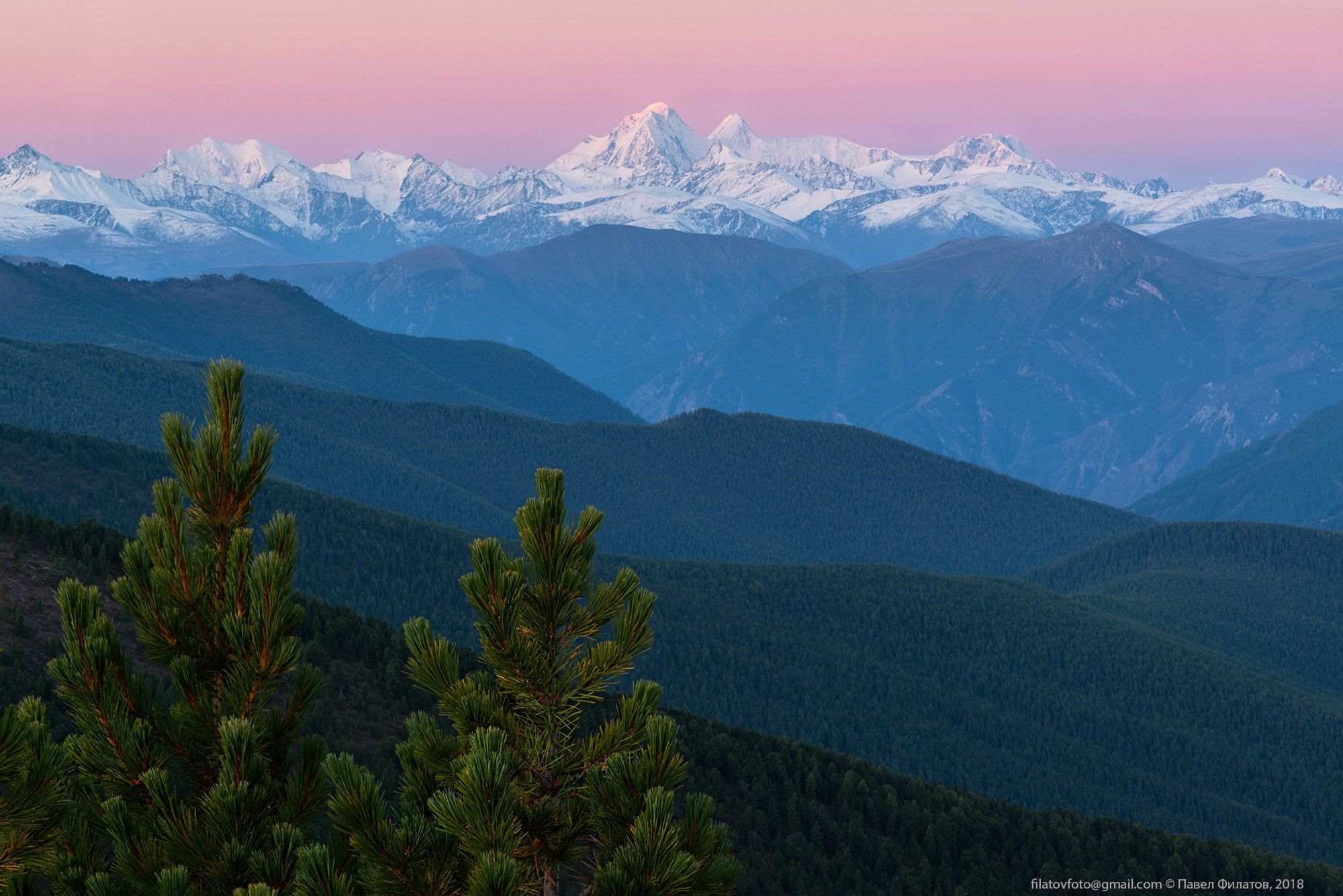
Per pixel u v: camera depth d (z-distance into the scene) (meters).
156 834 24.69
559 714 24.66
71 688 25.75
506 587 24.58
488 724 24.66
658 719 24.09
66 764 24.20
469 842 22.30
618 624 25.00
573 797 24.77
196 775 26.48
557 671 24.98
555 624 24.88
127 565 26.44
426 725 25.23
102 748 25.48
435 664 24.89
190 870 24.30
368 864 24.31
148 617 26.09
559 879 25.17
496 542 25.14
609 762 23.53
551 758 24.58
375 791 24.12
